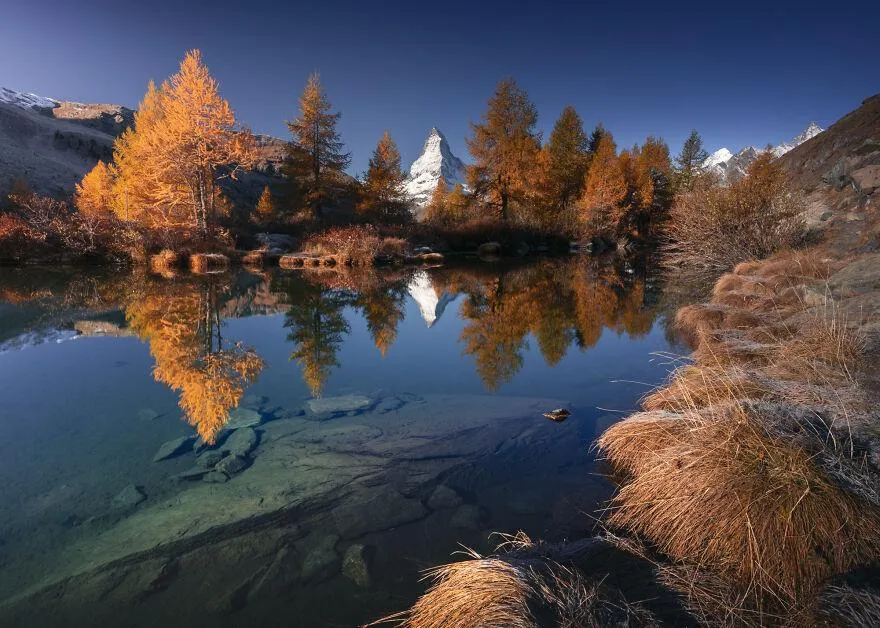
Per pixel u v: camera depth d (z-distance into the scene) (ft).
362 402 18.85
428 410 17.87
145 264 72.02
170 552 9.68
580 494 11.62
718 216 51.19
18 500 11.59
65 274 60.23
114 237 72.28
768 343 18.52
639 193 130.11
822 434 9.89
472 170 111.24
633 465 12.45
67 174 237.86
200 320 36.14
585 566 8.38
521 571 7.63
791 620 6.79
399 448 14.60
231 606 8.18
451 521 10.69
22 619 7.94
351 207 138.72
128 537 10.14
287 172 108.17
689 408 13.05
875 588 6.65
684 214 57.88
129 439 15.21
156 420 16.84
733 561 8.15
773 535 7.97
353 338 31.68
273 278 63.52
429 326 35.58
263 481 12.59
